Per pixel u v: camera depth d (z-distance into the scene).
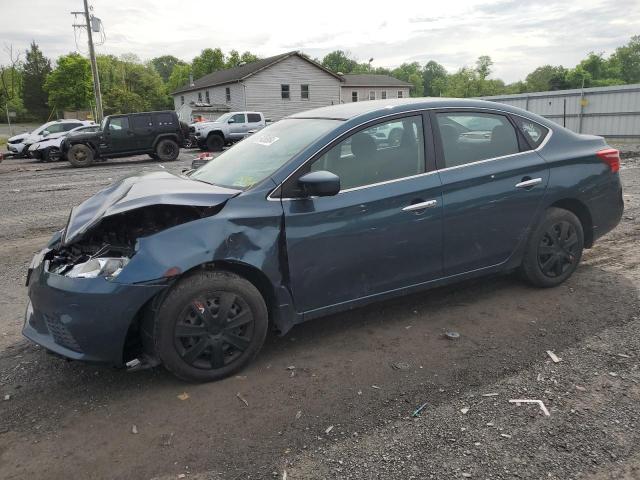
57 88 63.59
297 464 2.60
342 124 3.80
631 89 21.42
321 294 3.64
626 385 3.17
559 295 4.58
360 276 3.75
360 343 3.86
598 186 4.73
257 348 3.50
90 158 19.20
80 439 2.86
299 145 3.77
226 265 3.34
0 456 2.74
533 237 4.50
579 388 3.15
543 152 4.50
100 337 3.12
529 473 2.47
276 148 3.93
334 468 2.56
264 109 40.22
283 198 3.48
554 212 4.56
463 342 3.81
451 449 2.66
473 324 4.09
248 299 3.39
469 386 3.23
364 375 3.41
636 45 88.44
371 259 3.75
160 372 3.55
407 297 4.68
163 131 20.23
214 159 4.54
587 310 4.25
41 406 3.19
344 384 3.31
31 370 3.64
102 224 3.52
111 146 19.45
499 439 2.72
